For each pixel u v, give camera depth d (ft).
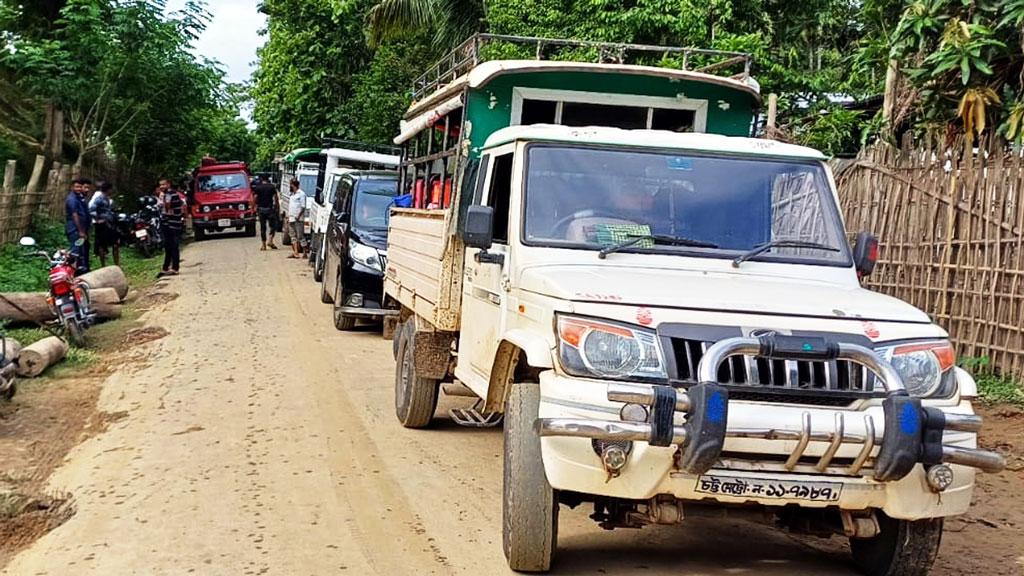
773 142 19.83
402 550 17.72
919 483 14.21
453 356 25.23
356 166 66.54
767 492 13.99
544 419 13.67
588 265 17.29
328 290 49.70
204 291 57.06
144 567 16.87
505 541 16.31
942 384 14.69
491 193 20.22
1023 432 26.32
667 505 14.89
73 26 79.92
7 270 50.75
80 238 53.62
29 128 87.92
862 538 16.37
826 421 13.65
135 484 21.68
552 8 54.19
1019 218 29.32
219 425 27.02
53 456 24.21
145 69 85.87
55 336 37.63
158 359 36.76
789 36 60.44
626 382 14.12
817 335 14.38
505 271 18.21
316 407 29.30
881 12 38.58
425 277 24.64
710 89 24.07
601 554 17.60
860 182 35.76
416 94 32.83
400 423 27.48
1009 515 20.58
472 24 62.23
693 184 18.79
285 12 96.43
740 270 17.69
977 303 30.76
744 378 14.01
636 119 24.68
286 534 18.51
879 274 34.42
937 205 32.19
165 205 65.41
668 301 14.79
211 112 112.47
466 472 22.99
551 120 23.97
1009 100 32.86
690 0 50.83
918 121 36.22
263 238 84.38
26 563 17.17
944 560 17.80
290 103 97.71
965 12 33.04
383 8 63.87
